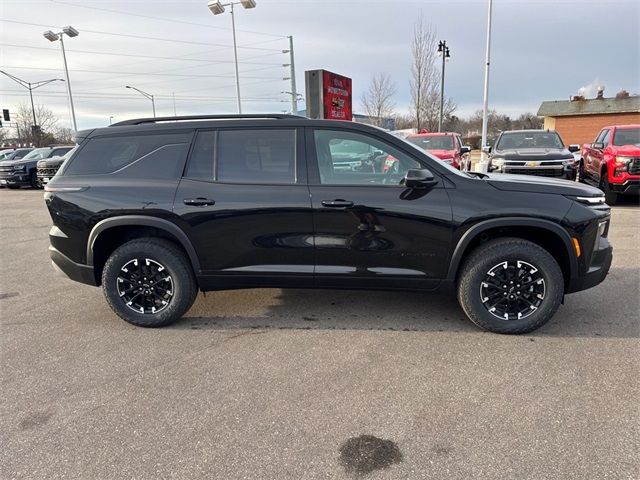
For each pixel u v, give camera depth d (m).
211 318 4.30
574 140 38.19
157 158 4.01
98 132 4.16
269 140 3.91
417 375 3.18
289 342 3.75
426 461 2.33
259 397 2.94
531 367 3.25
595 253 3.72
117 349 3.67
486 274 3.71
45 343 3.81
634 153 9.45
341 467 2.30
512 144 11.94
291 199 3.79
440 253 3.73
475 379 3.11
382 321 4.15
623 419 2.63
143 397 2.96
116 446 2.48
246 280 3.97
